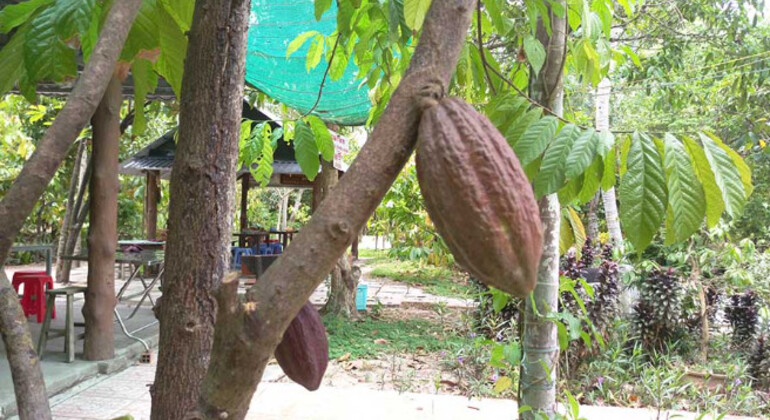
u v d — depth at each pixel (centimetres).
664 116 1149
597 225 1267
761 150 852
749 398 483
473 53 222
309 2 425
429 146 65
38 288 668
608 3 277
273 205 2362
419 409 436
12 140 1145
